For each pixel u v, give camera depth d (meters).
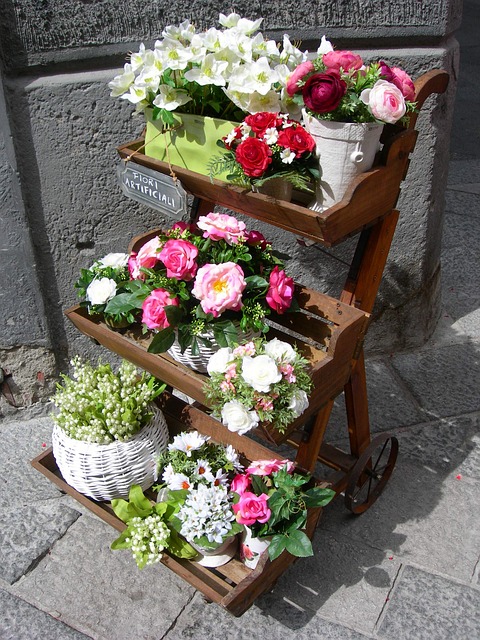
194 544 2.04
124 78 2.01
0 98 2.28
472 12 8.32
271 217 1.90
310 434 2.12
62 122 2.40
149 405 2.30
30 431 2.81
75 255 2.66
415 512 2.44
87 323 2.23
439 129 2.73
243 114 1.98
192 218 2.33
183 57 1.88
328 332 2.08
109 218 2.63
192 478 2.05
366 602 2.16
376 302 3.02
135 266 2.08
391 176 1.90
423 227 2.90
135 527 2.05
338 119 1.75
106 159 2.51
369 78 1.76
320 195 1.87
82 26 2.29
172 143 2.05
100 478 2.15
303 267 2.90
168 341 1.92
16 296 2.62
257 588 1.88
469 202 4.30
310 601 2.16
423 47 2.59
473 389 2.96
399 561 2.28
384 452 2.66
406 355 3.16
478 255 3.79
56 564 2.28
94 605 2.16
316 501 1.93
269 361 1.77
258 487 1.96
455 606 2.14
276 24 2.42
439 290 3.28
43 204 2.52
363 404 2.34
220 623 2.10
